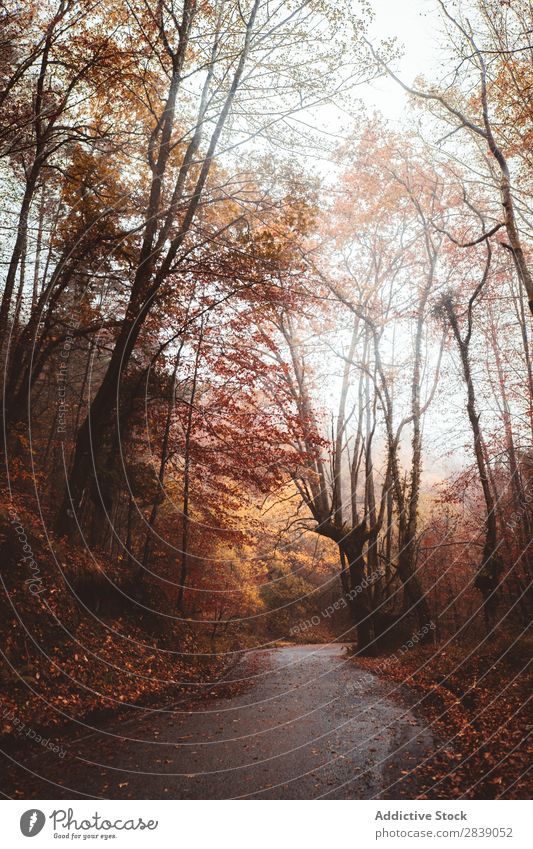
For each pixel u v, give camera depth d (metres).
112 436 14.53
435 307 17.03
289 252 14.35
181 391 17.77
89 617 11.37
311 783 6.37
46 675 8.65
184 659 14.34
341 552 20.75
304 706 10.63
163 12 12.39
